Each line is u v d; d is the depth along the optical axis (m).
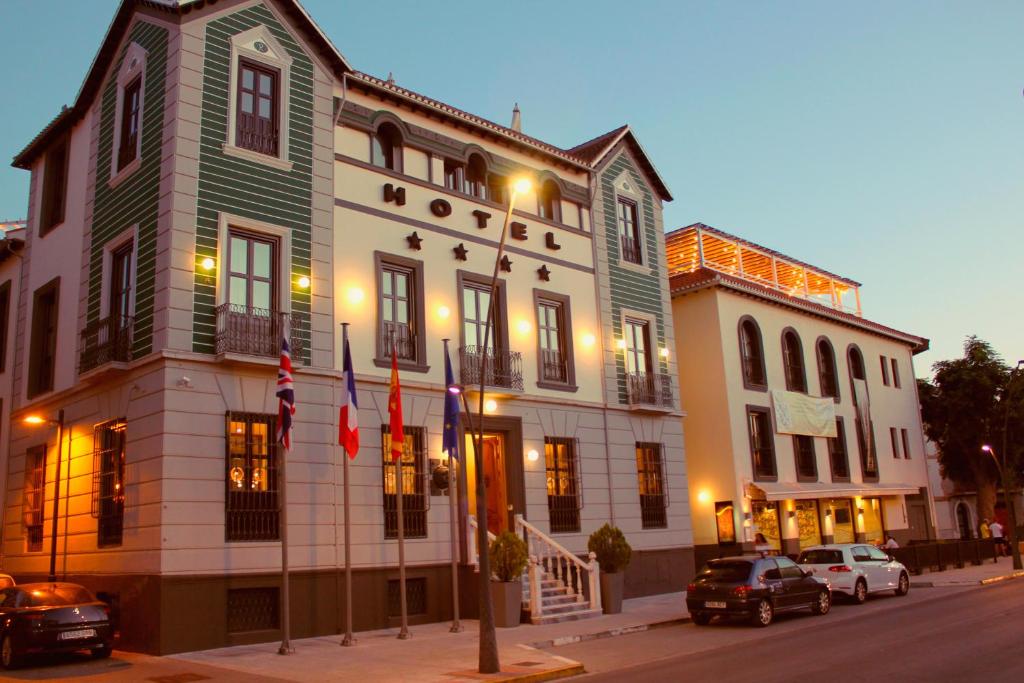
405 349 20.25
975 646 13.78
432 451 20.14
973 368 43.25
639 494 25.19
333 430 18.31
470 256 22.14
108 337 17.92
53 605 14.60
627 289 26.61
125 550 16.44
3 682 12.80
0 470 22.17
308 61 19.75
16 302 23.25
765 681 11.50
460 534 19.95
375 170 20.45
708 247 35.00
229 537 16.36
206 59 17.97
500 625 18.27
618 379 25.41
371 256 19.95
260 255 18.14
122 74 19.48
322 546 17.61
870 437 37.66
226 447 16.59
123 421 17.31
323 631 17.27
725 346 30.64
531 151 24.53
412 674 13.00
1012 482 43.28
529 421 22.44
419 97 21.55
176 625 15.38
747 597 18.22
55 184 22.39
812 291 40.78
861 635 15.93
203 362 16.64
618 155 27.52
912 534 39.56
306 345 18.22
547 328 23.91
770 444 31.50
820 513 33.81
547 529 22.09
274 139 18.78
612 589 20.61
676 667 13.22
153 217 17.33
